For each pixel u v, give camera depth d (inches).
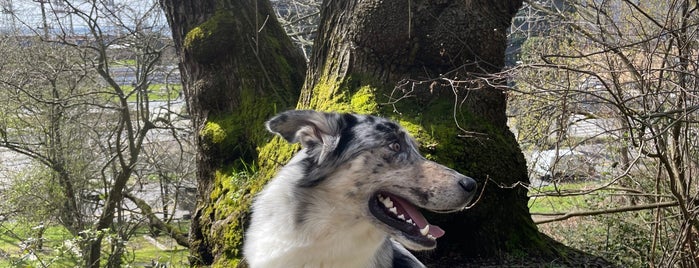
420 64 52.5
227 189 58.1
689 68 50.2
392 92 49.1
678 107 44.8
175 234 94.0
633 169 63.5
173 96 119.0
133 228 92.9
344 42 54.8
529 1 81.1
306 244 31.5
